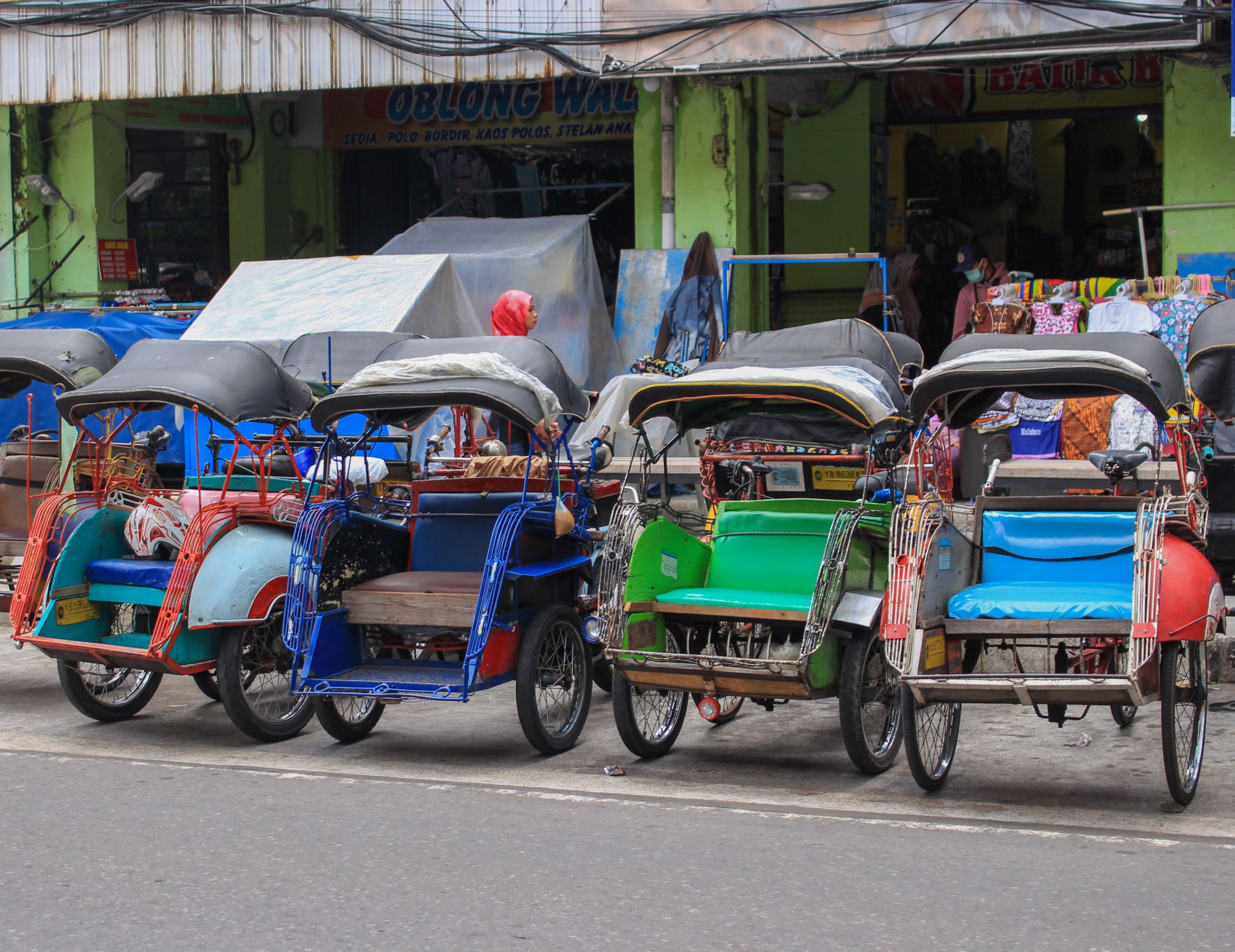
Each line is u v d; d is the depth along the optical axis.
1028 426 11.86
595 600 7.64
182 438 12.62
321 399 7.32
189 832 5.68
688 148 14.02
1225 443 8.78
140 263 18.91
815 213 16.75
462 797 6.27
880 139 17.12
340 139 18.28
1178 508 6.23
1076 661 6.59
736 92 13.87
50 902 4.86
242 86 14.39
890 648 5.96
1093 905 4.71
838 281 16.70
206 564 7.29
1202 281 11.79
